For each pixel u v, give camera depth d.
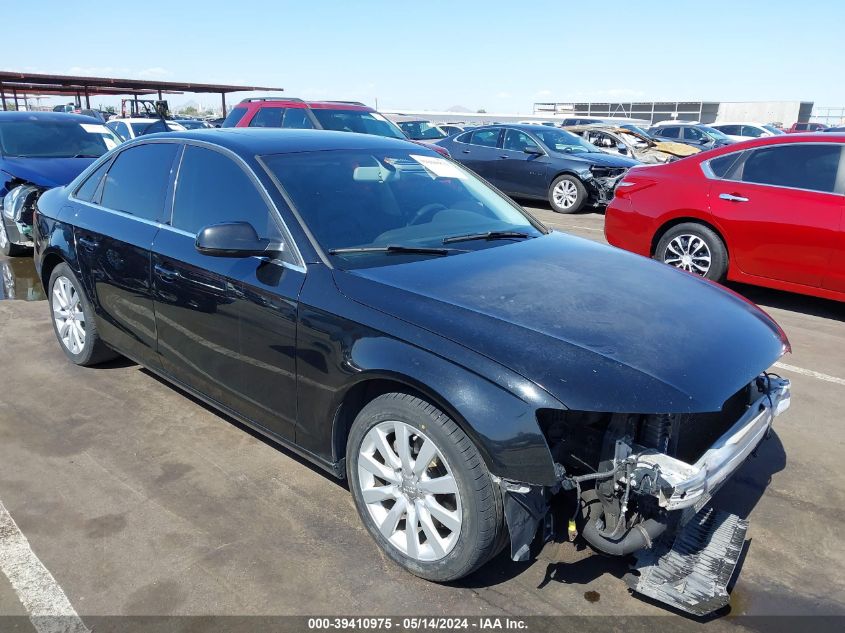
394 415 2.54
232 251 2.93
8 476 3.29
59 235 4.39
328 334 2.72
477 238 3.46
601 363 2.31
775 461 3.60
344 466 2.92
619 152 15.87
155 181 3.81
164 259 3.51
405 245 3.17
